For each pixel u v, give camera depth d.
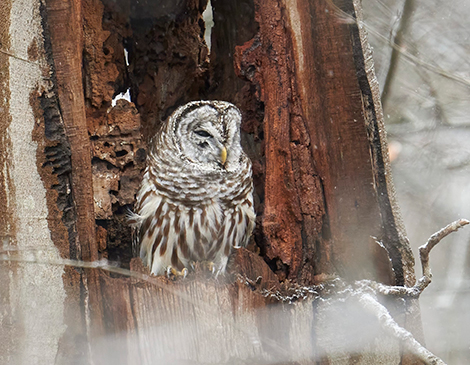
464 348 12.92
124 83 11.15
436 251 14.31
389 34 11.12
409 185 14.53
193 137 9.82
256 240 9.17
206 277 7.78
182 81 11.70
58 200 7.35
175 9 11.31
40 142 7.28
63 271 7.12
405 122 13.89
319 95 8.37
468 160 13.95
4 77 7.18
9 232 7.08
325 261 8.28
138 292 7.14
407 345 6.05
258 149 10.43
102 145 8.96
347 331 7.59
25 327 6.95
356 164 8.23
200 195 9.56
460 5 12.26
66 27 7.55
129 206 9.34
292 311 7.49
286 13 8.40
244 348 7.12
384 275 7.97
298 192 8.40
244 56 8.65
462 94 12.70
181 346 7.08
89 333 7.12
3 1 7.23
